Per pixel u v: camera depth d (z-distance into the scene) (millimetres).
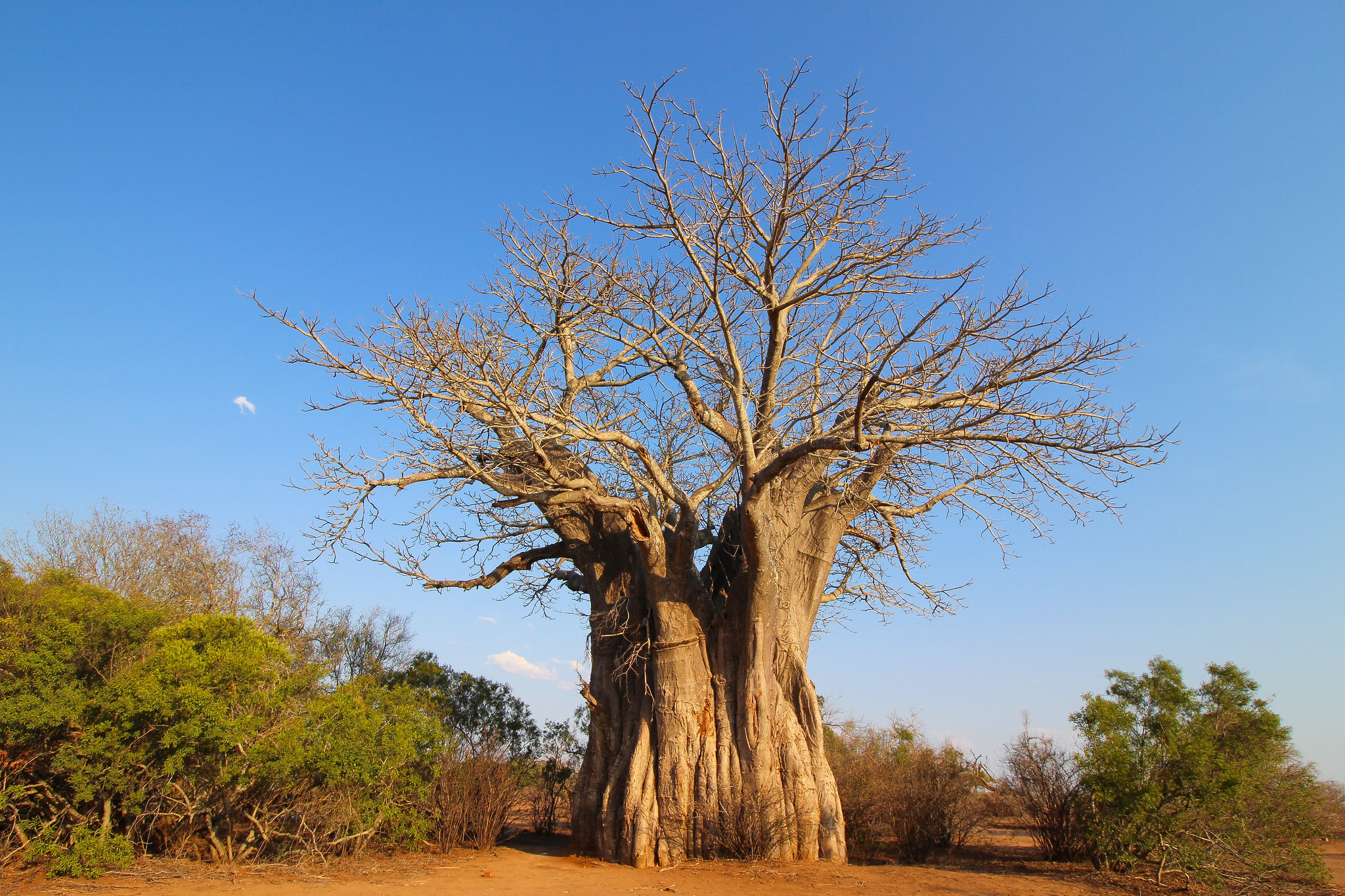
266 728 9727
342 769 9859
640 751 11516
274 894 8016
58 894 7609
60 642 8992
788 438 12375
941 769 13570
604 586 12906
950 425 10523
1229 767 10078
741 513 10852
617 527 13055
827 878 9570
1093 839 10688
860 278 11203
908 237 10930
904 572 13797
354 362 10609
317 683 10773
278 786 9789
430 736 11242
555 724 15984
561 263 11141
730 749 11250
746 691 11375
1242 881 9867
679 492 11766
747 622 11406
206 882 8414
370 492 11031
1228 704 11734
